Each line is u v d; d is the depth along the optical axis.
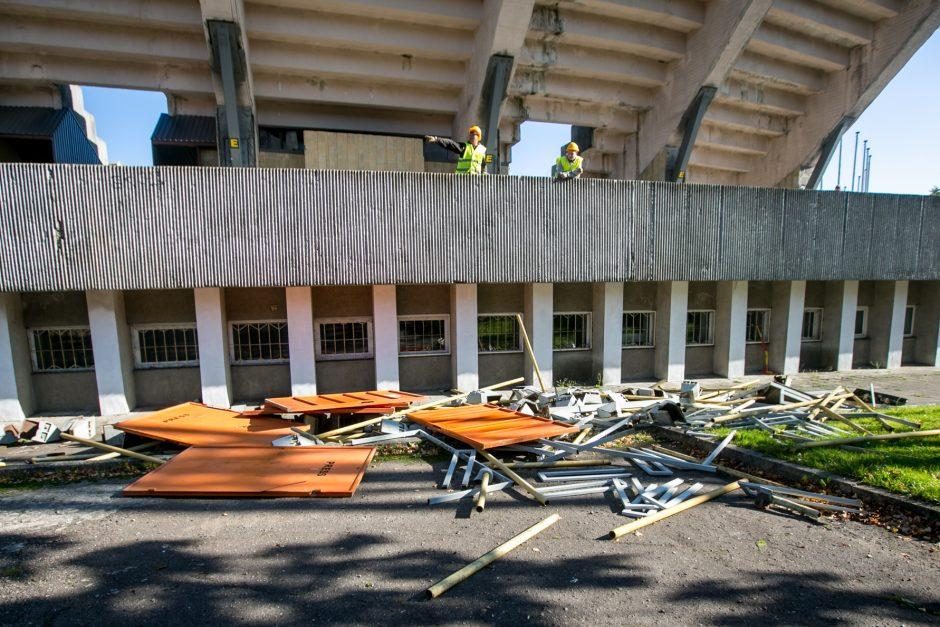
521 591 3.82
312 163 12.02
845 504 5.29
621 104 19.91
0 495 5.84
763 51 19.72
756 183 26.09
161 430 7.54
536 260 10.66
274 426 8.07
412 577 4.02
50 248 8.59
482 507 5.36
